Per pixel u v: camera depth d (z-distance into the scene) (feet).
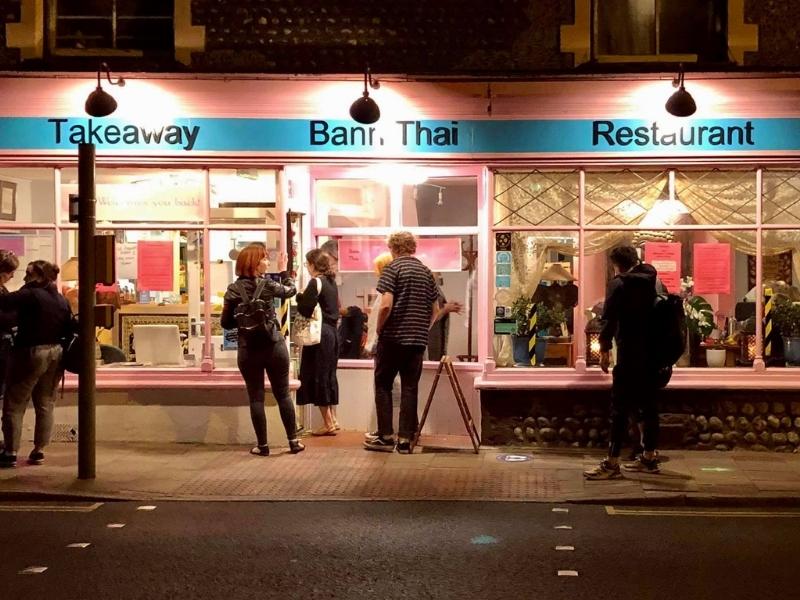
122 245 35.58
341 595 19.49
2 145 34.71
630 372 29.76
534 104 34.12
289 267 35.35
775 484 28.84
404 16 34.68
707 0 34.81
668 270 34.65
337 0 34.83
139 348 35.58
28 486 28.60
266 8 34.88
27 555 22.29
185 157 34.65
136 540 23.56
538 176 34.81
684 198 34.53
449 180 36.11
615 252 30.63
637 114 33.91
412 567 21.34
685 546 22.98
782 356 34.35
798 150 33.63
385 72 34.42
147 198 35.50
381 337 33.53
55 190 35.40
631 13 34.86
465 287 35.88
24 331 30.99
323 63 34.73
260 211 35.27
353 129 34.53
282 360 32.96
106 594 19.56
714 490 28.07
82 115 34.65
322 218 37.45
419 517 25.80
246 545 23.09
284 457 32.91
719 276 34.50
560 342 34.81
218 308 35.50
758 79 33.45
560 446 34.58
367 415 37.50
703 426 34.19
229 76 34.22
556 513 26.30
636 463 31.24
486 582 20.27
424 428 36.37
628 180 34.65
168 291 35.55
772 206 34.37
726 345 34.37
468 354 35.83
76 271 35.68
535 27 34.37
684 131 33.83
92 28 35.53
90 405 29.58
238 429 35.06
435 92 34.30
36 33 34.71
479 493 28.30
